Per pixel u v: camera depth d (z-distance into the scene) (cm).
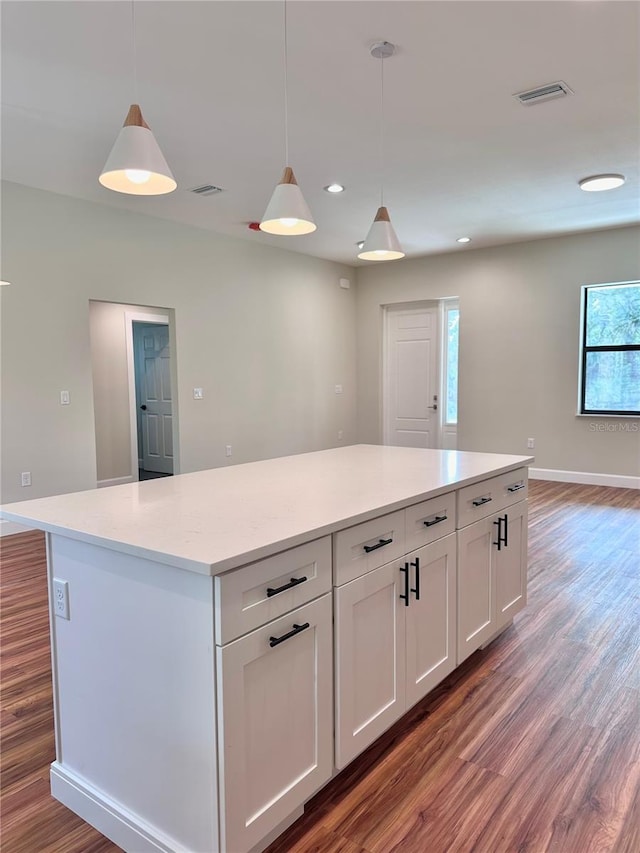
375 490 198
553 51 259
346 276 759
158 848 143
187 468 564
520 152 375
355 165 396
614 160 391
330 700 159
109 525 153
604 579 344
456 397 728
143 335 729
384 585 179
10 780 178
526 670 242
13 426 436
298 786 150
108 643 151
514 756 187
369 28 240
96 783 159
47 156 377
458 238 619
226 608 126
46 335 451
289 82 284
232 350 604
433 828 156
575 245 609
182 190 446
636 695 222
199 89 290
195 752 133
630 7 228
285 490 200
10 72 272
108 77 278
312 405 713
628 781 174
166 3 222
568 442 633
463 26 240
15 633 282
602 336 614
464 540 225
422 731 201
